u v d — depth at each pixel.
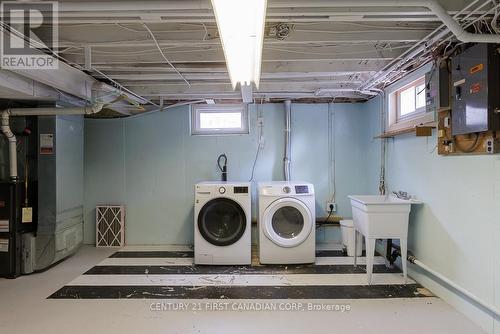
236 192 3.59
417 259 2.97
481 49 2.03
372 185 4.20
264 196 3.57
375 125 4.08
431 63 2.77
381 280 3.08
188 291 2.87
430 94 2.78
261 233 3.57
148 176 4.46
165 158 4.46
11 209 3.25
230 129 4.46
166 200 4.47
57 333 2.18
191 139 4.45
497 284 2.07
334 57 2.74
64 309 2.53
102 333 2.18
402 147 3.36
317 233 4.41
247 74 2.49
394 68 3.03
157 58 2.75
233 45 1.92
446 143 2.51
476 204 2.25
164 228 4.47
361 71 3.12
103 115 4.41
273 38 2.35
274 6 1.71
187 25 2.29
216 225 3.71
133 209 4.47
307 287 2.94
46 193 3.42
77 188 3.92
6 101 3.41
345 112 4.44
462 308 2.42
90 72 3.10
